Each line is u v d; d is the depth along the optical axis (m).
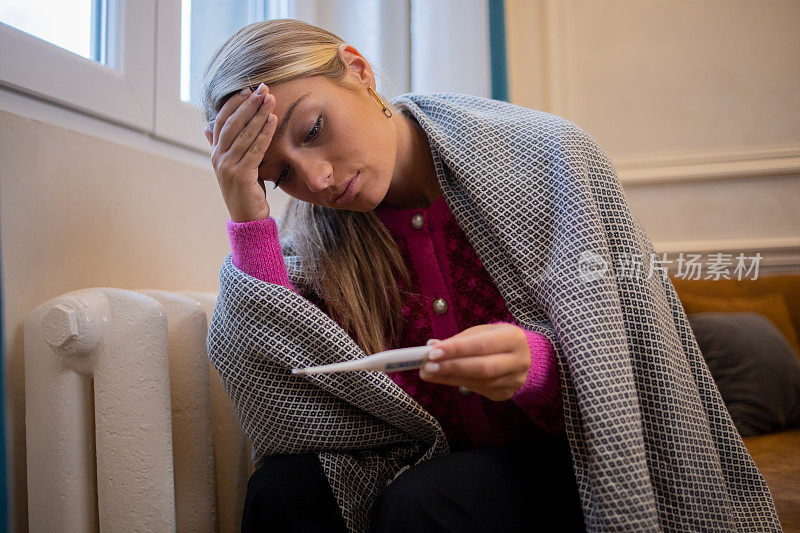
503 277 0.78
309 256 0.88
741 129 1.93
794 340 1.54
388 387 0.74
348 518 0.71
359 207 0.81
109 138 1.00
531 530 0.64
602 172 0.80
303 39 0.79
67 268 0.89
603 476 0.63
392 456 0.80
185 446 0.88
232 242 0.82
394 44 1.80
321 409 0.76
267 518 0.68
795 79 1.91
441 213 0.87
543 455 0.73
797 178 1.89
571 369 0.67
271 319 0.76
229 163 0.79
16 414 0.81
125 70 1.02
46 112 0.89
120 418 0.79
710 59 1.96
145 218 1.05
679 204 1.96
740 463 0.76
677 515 0.69
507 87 1.86
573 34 2.06
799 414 1.37
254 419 0.77
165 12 1.12
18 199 0.82
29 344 0.78
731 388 1.40
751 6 1.94
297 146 0.76
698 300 1.61
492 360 0.56
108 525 0.79
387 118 0.83
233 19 1.50
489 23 1.88
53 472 0.77
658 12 2.00
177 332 0.90
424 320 0.86
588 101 2.03
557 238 0.75
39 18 0.96
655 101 1.99
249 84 0.77
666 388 0.71
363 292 0.88
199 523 0.88
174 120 1.12
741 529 0.73
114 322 0.80
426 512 0.61
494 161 0.80
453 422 0.85
